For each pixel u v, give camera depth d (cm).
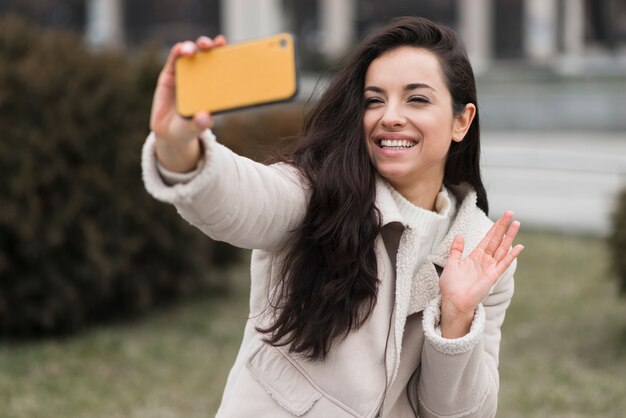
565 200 1145
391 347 210
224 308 709
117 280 641
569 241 977
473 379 214
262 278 222
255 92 170
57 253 589
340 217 207
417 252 214
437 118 214
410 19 221
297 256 211
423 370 216
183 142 175
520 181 1227
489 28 2027
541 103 1688
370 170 215
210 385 532
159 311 692
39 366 547
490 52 2030
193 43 174
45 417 466
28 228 567
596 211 1096
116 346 594
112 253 614
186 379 541
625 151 1402
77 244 593
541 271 845
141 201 621
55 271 590
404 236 212
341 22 2030
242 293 757
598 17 1959
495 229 220
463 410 219
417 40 218
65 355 570
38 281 588
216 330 647
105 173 601
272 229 204
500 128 1691
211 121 172
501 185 1212
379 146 217
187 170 180
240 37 1862
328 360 212
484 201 242
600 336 641
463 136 228
